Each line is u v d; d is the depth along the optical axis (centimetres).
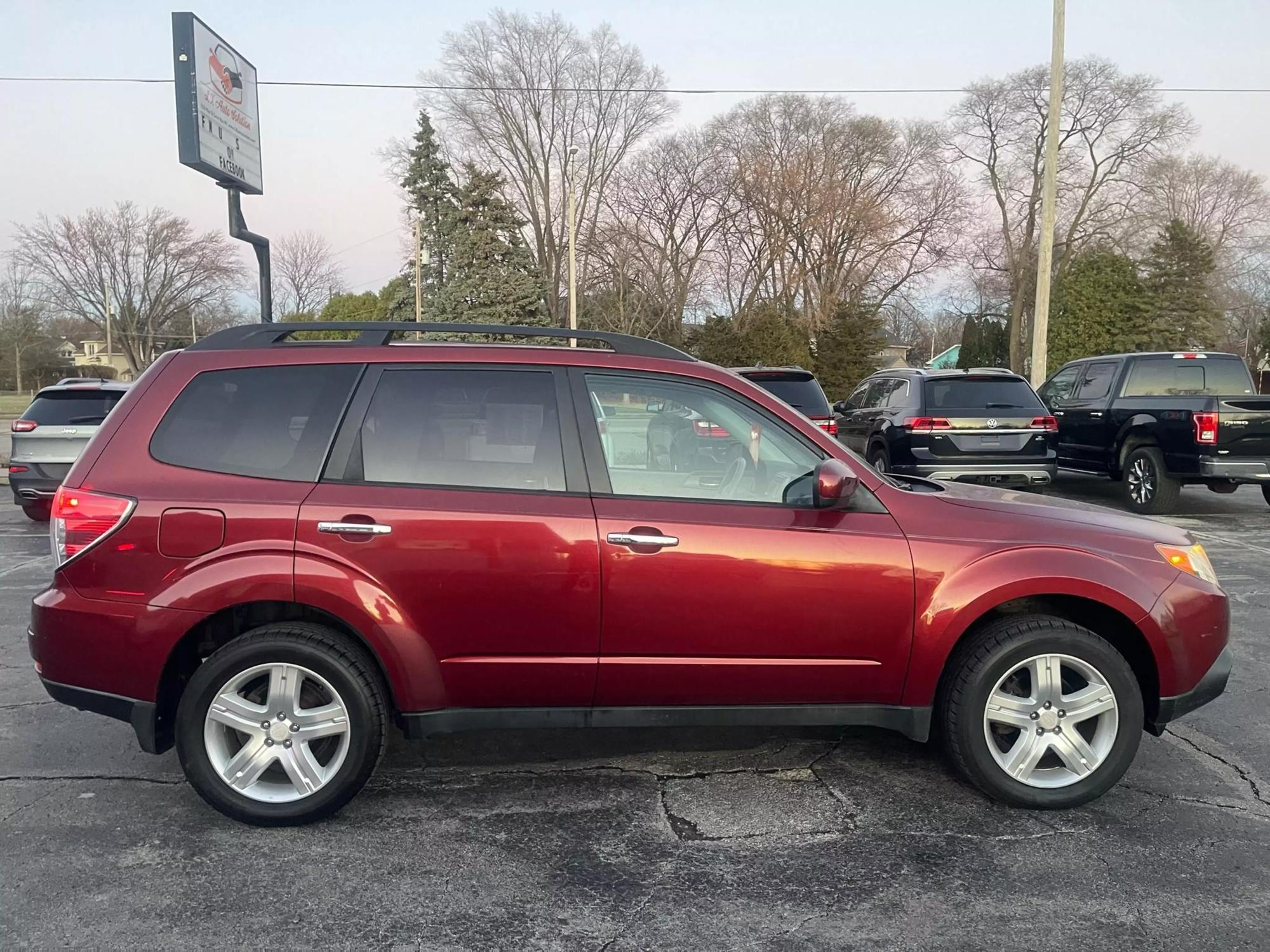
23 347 6075
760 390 364
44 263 5900
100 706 335
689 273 4969
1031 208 4800
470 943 269
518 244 4166
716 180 4788
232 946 267
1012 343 4922
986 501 375
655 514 339
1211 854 320
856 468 358
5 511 1177
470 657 337
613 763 401
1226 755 406
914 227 4984
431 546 330
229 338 362
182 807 357
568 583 333
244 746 339
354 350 354
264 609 350
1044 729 351
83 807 357
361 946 268
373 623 328
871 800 363
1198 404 996
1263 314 5253
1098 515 380
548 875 308
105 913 283
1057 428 1058
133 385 363
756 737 430
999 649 345
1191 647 352
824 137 4700
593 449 347
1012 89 4650
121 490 332
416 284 4059
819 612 340
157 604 326
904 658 346
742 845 327
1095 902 290
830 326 4469
